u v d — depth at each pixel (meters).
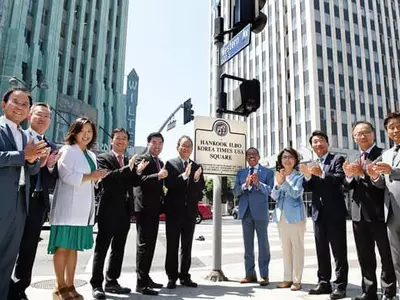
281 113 43.00
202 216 18.95
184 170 4.87
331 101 38.47
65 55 34.88
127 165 4.22
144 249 4.32
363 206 3.82
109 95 41.41
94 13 39.94
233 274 5.66
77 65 36.25
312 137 4.82
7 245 2.95
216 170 5.21
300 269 4.56
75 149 3.75
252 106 5.18
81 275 5.43
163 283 4.85
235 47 5.22
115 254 4.30
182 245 4.78
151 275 5.46
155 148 4.81
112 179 4.18
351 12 43.03
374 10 45.16
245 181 5.21
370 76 42.00
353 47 41.75
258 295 4.20
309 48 39.41
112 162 4.39
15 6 29.73
